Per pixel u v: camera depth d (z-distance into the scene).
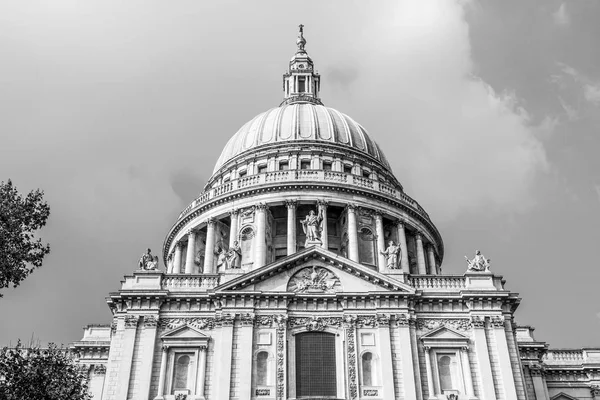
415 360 48.03
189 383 47.03
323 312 50.06
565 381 63.22
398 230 75.31
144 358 47.50
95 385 56.91
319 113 87.38
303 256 51.81
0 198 33.22
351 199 73.88
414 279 52.53
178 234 80.00
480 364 48.00
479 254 54.44
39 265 33.75
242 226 72.50
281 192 73.31
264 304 49.88
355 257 69.31
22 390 32.53
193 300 50.19
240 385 46.03
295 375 47.53
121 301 50.09
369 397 46.31
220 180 84.56
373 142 89.00
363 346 48.59
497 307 50.66
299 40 106.56
